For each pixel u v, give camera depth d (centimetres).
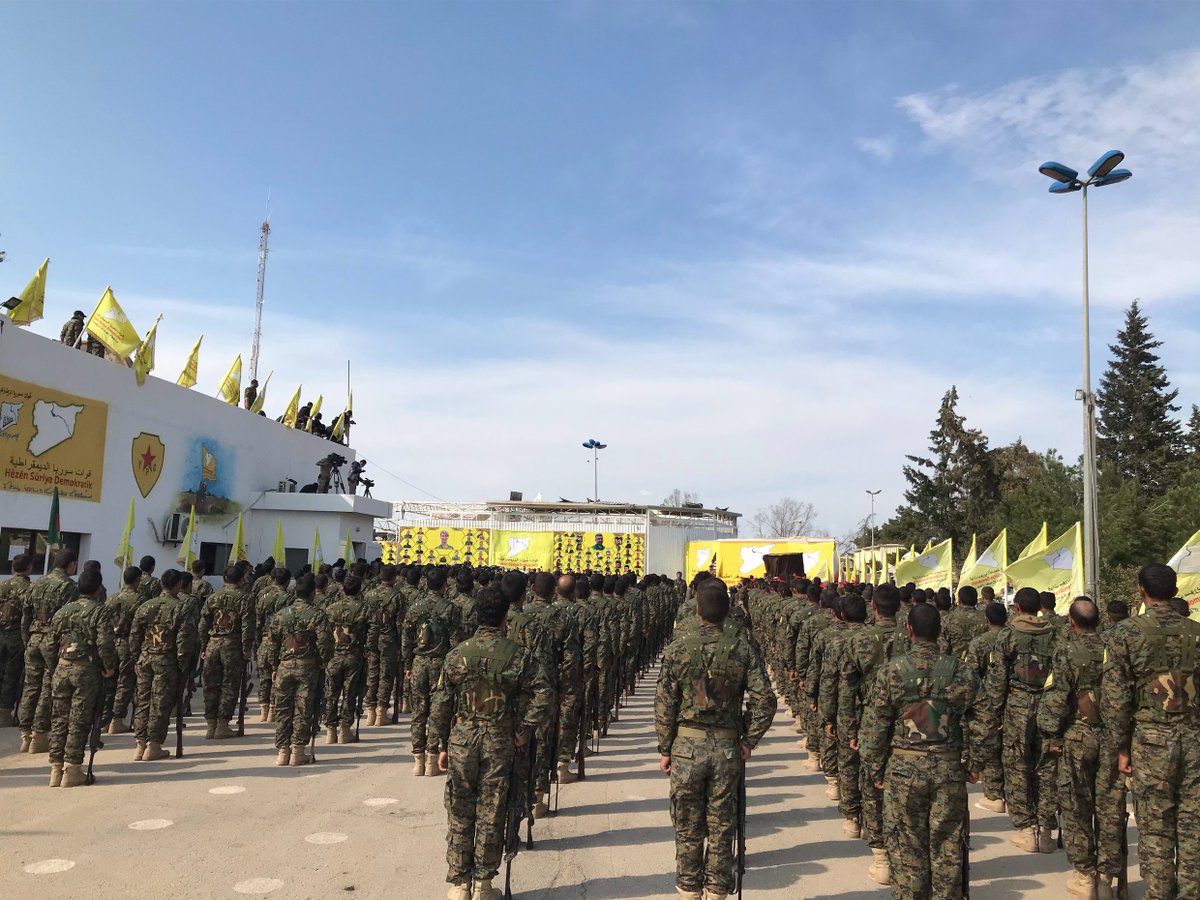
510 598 728
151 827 689
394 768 915
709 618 540
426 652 895
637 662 1578
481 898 546
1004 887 614
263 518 2431
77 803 753
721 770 515
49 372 1611
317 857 630
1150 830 523
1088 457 1731
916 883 495
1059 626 749
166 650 923
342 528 2439
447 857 546
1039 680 704
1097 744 582
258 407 2592
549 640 739
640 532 3481
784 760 1064
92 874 585
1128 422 4741
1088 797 593
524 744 570
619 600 1317
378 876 594
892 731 522
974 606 1044
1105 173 1747
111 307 1841
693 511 4303
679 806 521
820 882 616
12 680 1083
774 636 1547
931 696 504
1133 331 4812
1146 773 523
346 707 1041
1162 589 539
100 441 1758
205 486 2156
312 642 930
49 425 1609
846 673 711
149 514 1930
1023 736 702
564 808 796
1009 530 2898
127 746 986
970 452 4541
